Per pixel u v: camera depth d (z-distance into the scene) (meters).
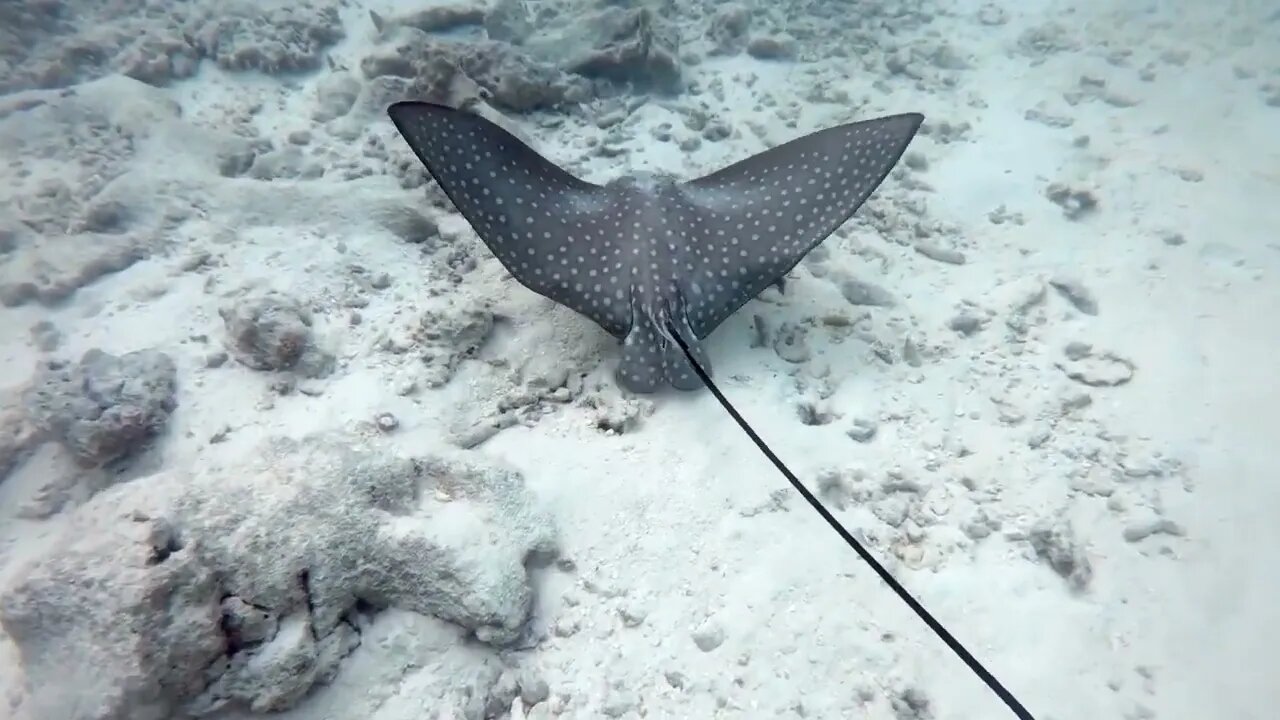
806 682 2.45
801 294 4.03
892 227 4.54
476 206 3.34
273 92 5.64
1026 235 4.51
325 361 3.49
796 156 3.66
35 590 2.16
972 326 3.85
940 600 2.68
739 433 3.24
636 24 5.73
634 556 2.80
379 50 5.55
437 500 2.79
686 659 2.52
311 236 4.24
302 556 2.41
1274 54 6.21
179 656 2.14
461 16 6.21
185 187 4.41
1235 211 4.56
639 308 3.25
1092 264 4.25
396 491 2.71
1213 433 3.24
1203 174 4.88
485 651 2.56
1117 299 4.00
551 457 3.14
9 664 2.38
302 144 5.05
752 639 2.56
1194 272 4.14
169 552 2.27
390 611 2.60
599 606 2.67
